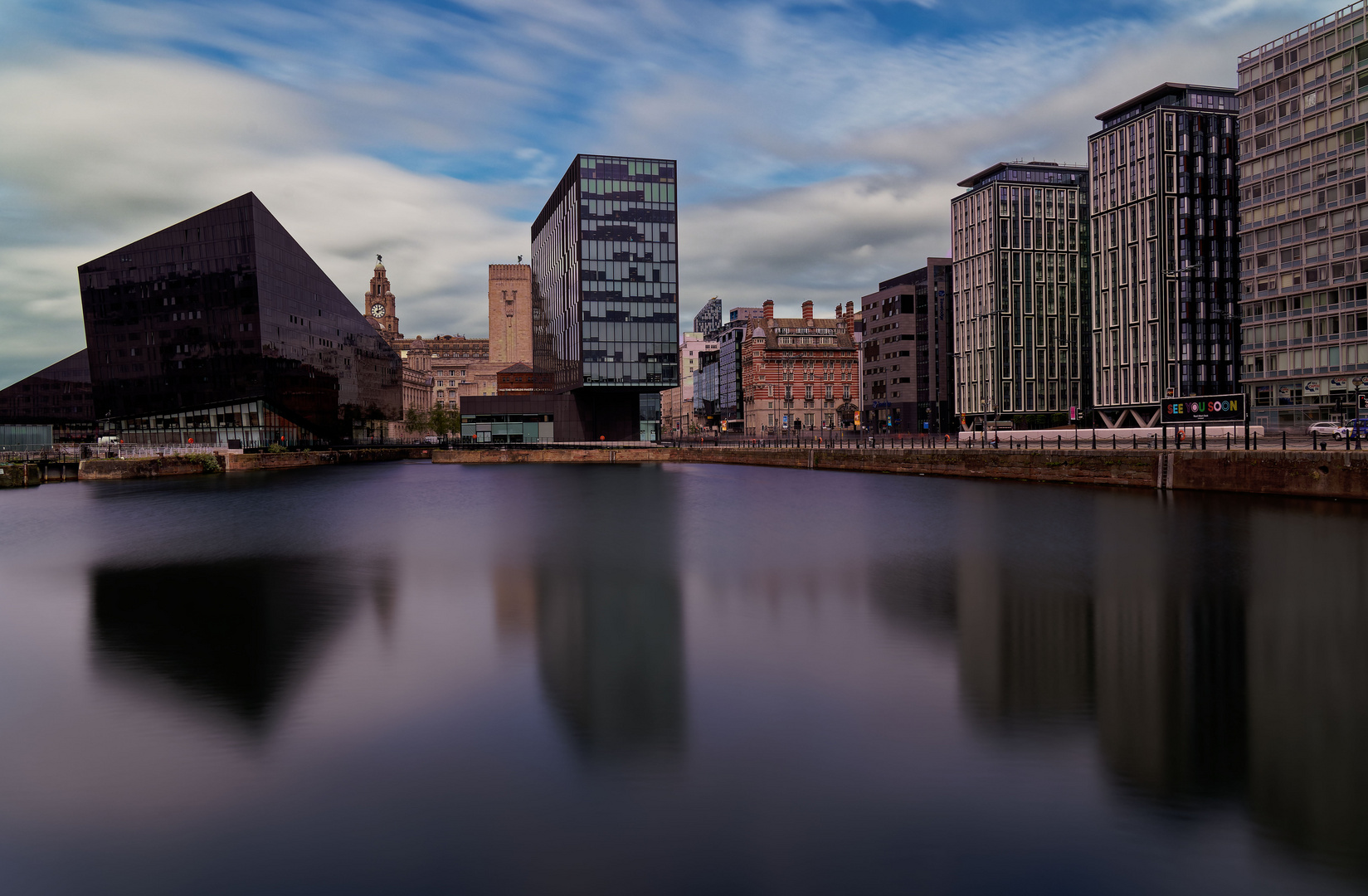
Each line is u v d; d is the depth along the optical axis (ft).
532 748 41.39
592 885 30.09
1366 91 224.53
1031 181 433.89
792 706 47.01
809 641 60.08
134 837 33.53
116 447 279.08
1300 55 243.60
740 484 217.15
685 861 31.53
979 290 432.25
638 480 235.61
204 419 303.48
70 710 47.06
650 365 334.03
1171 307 348.59
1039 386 421.18
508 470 300.20
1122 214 372.58
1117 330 375.86
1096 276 390.21
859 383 545.44
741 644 59.57
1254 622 63.72
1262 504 128.77
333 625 66.13
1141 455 160.15
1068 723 44.06
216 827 34.17
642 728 43.83
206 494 199.11
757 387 517.55
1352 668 52.65
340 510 158.10
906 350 482.28
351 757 40.57
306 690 50.11
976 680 51.06
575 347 343.05
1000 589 77.15
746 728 43.91
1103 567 85.92
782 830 33.76
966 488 183.93
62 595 78.95
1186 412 191.11
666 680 51.47
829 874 30.60
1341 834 33.01
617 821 34.32
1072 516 126.52
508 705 47.42
